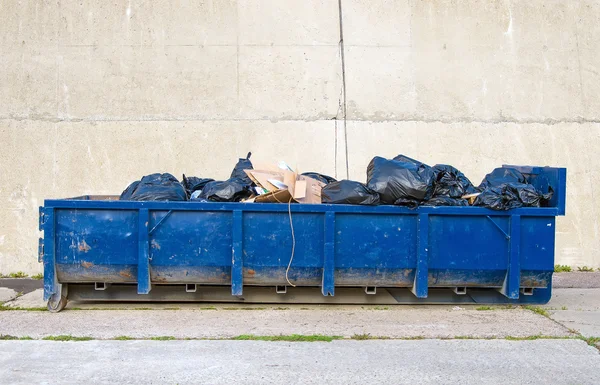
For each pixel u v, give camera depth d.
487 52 8.74
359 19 8.68
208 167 8.55
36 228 8.43
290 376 4.77
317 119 8.62
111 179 8.49
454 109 8.72
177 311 6.57
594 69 8.78
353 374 4.82
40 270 8.43
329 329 5.94
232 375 4.79
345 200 6.38
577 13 8.74
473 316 6.45
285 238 6.43
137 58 8.51
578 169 8.76
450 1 8.72
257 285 6.69
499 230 6.53
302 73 8.62
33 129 8.46
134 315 6.41
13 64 8.47
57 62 8.47
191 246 6.43
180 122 8.54
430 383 4.66
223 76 8.57
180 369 4.90
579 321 6.27
